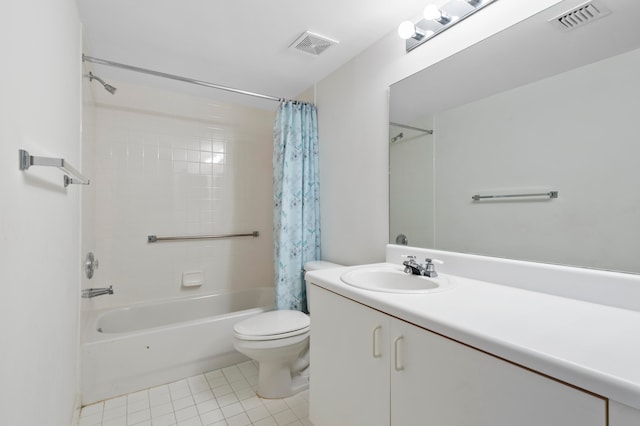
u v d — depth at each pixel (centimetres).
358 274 140
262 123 303
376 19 163
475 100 131
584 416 55
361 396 109
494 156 124
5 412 62
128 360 178
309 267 215
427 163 152
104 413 160
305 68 216
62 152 118
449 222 142
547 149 108
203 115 272
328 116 227
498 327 74
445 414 79
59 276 112
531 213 112
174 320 250
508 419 66
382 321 100
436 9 135
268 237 305
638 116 88
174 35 177
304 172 233
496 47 124
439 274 138
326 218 229
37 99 85
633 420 49
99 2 148
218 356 206
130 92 242
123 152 239
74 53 145
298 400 173
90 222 203
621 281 89
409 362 90
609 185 93
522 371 64
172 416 158
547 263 107
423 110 154
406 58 164
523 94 115
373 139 186
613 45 94
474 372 73
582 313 84
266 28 171
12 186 66
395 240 170
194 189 268
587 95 98
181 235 262
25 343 74
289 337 168
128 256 240
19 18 71
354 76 200
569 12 104
